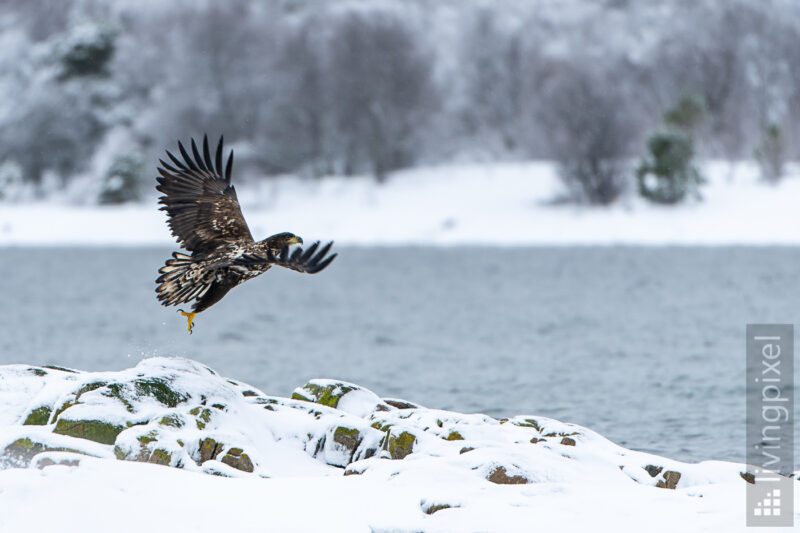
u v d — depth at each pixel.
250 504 8.72
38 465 9.30
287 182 95.94
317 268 7.36
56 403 11.55
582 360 28.95
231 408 11.63
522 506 8.86
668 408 21.11
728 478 10.77
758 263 61.59
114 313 45.47
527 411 21.38
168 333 38.00
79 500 8.38
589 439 12.03
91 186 99.56
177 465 10.02
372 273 64.31
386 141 94.75
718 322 38.12
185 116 98.62
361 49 98.00
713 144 95.25
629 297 48.22
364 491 9.10
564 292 51.19
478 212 83.56
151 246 86.81
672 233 74.69
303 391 13.84
